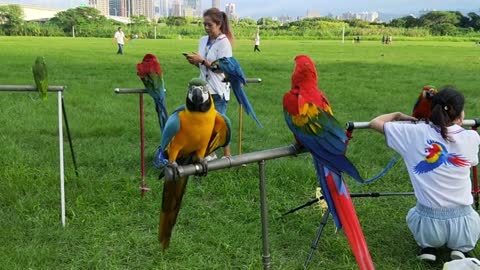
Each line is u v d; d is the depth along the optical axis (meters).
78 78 14.14
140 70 4.58
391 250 3.87
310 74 2.62
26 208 4.43
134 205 4.57
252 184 5.09
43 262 3.58
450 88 3.48
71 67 17.42
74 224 4.18
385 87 13.07
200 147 2.86
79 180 5.08
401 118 3.71
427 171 3.47
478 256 3.74
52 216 4.29
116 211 4.46
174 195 2.58
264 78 14.89
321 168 2.44
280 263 3.67
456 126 3.48
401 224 4.33
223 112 5.46
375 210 4.59
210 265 3.59
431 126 3.48
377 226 4.29
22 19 73.50
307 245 3.95
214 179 5.26
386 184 5.38
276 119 8.66
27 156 5.99
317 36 65.94
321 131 2.45
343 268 3.58
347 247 3.82
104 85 12.61
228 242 3.92
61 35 67.94
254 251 3.83
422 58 25.08
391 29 73.62
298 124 2.48
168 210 2.63
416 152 3.49
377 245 3.95
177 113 2.74
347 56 26.48
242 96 4.91
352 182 5.38
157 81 4.57
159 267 3.57
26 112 8.60
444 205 3.45
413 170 3.53
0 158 5.82
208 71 5.30
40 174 5.28
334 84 13.64
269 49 33.56
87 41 44.03
